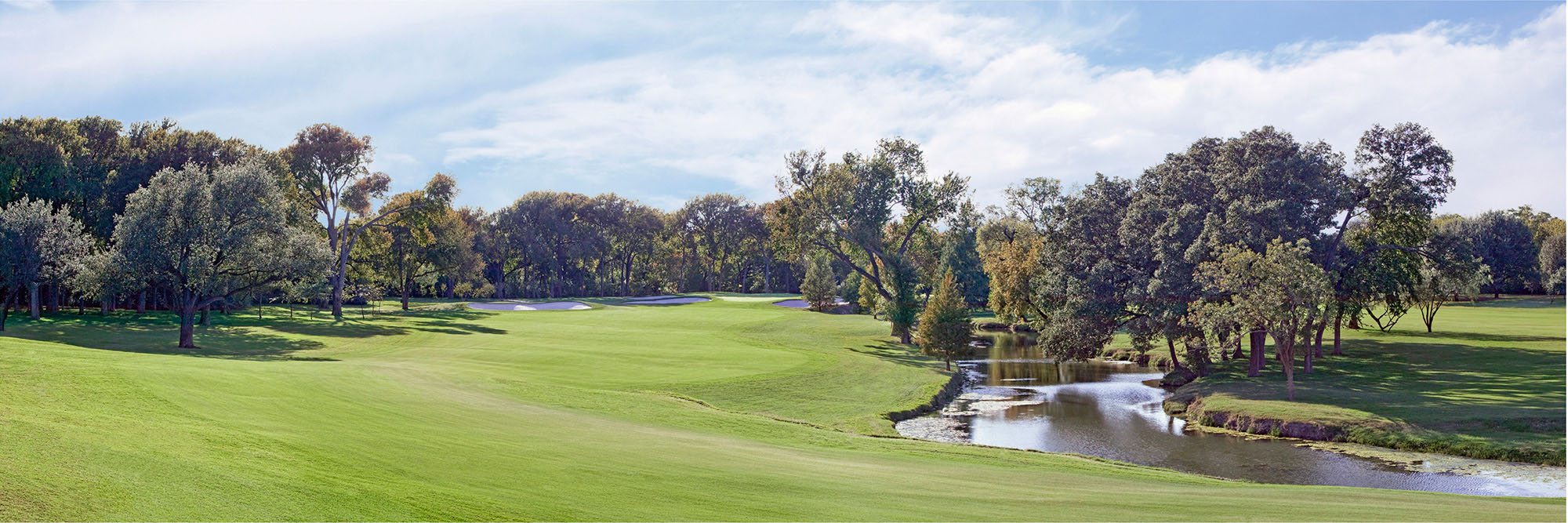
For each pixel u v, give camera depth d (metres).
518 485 10.95
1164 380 41.16
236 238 39.25
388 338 48.09
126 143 60.53
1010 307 56.38
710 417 24.38
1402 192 37.59
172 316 59.81
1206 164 44.47
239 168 41.41
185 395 14.99
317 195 67.81
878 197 58.91
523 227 118.00
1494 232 102.31
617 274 148.62
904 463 17.94
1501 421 25.39
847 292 95.12
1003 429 28.48
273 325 55.22
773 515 10.33
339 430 13.75
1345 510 12.21
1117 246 45.56
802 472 14.67
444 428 15.98
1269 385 34.78
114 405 12.98
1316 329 43.28
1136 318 41.66
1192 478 18.64
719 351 43.12
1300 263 30.28
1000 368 48.34
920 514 10.92
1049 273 46.88
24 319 51.47
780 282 153.12
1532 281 105.00
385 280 90.75
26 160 53.69
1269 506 12.66
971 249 97.69
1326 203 36.94
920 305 56.81
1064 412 32.22
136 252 37.72
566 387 27.88
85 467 8.67
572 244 120.75
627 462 14.12
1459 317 71.25
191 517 7.51
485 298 113.62
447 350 40.94
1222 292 34.50
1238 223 36.47
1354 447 25.12
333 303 67.62
